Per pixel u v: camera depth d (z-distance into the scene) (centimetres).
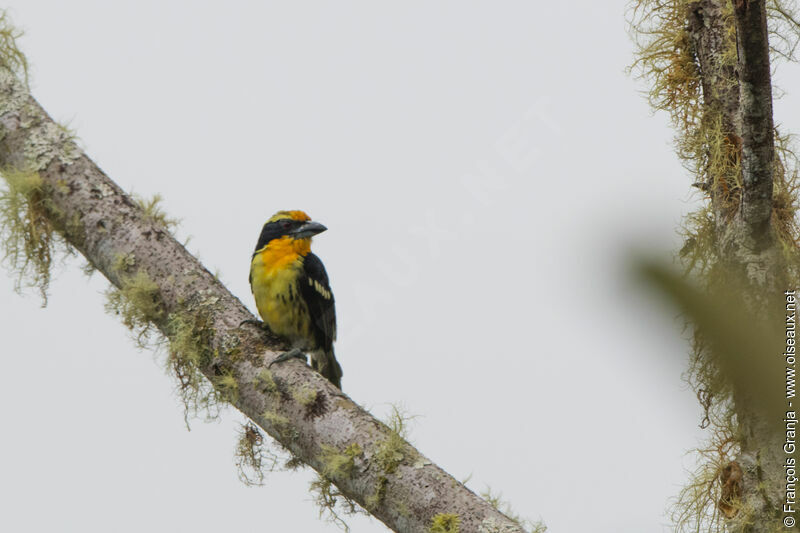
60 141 874
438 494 644
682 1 847
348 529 754
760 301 203
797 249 700
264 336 806
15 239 862
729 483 636
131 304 823
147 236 845
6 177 854
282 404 750
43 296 871
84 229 848
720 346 160
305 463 739
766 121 583
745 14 521
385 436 688
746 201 615
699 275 172
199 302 823
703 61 816
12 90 896
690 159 829
